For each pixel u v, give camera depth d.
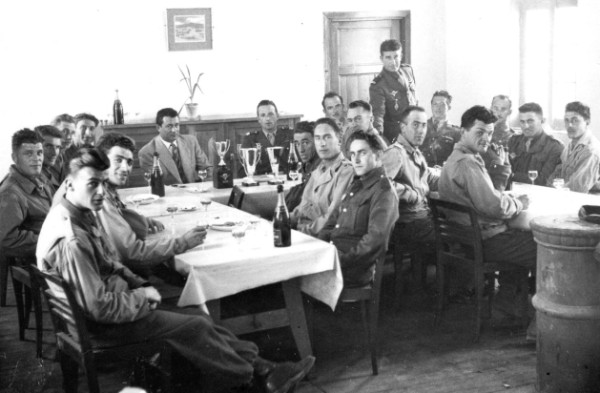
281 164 6.19
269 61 8.60
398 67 7.07
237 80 8.51
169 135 6.02
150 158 6.00
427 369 3.77
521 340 4.12
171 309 3.21
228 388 3.27
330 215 4.22
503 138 6.36
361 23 8.95
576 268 3.23
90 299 2.81
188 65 8.30
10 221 4.18
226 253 3.41
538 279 3.41
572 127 5.36
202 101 8.41
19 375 3.84
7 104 7.67
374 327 3.72
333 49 8.86
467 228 4.10
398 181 4.73
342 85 8.98
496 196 4.07
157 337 2.98
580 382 3.31
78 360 2.97
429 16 9.12
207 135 7.83
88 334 2.91
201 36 8.29
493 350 3.99
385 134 7.17
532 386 3.53
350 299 3.70
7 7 7.55
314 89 8.83
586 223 3.30
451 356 3.92
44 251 2.91
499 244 4.10
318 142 4.45
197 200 4.89
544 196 4.64
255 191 5.06
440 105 6.53
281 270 3.39
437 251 4.33
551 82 7.88
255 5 8.45
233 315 3.61
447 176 4.27
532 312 4.47
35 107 7.77
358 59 9.01
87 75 7.92
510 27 8.20
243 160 5.46
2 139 7.70
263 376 3.25
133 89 8.12
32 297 4.18
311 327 3.81
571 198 4.56
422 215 4.76
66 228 2.84
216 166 5.38
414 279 4.96
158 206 4.68
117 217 3.41
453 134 6.47
